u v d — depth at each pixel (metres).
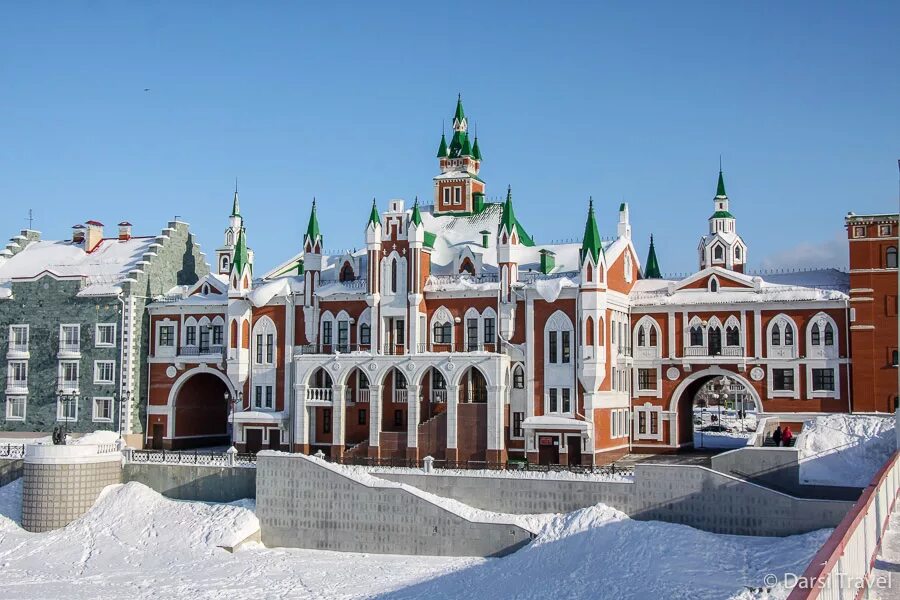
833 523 52.06
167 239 94.19
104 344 89.69
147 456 70.81
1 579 57.81
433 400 77.88
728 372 75.44
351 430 80.44
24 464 67.88
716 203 87.69
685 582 46.75
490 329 77.06
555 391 73.44
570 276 76.06
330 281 84.69
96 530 65.25
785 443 62.22
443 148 96.12
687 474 55.56
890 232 70.69
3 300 93.94
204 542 61.50
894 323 70.12
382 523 60.09
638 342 78.88
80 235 99.88
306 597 51.69
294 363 82.06
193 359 87.62
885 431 57.16
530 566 53.53
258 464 63.81
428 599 50.69
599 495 57.56
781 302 73.88
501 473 60.47
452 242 86.69
